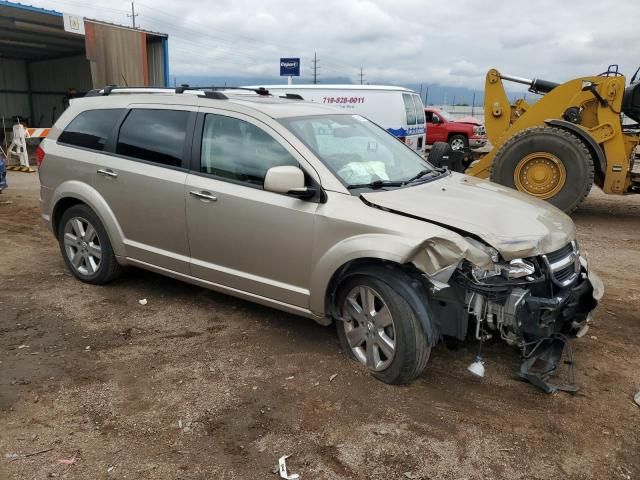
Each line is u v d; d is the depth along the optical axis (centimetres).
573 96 896
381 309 359
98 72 1753
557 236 362
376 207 363
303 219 378
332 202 371
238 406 337
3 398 342
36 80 2650
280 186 366
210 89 519
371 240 347
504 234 340
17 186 1138
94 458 289
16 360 388
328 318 393
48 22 1741
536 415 334
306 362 389
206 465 285
